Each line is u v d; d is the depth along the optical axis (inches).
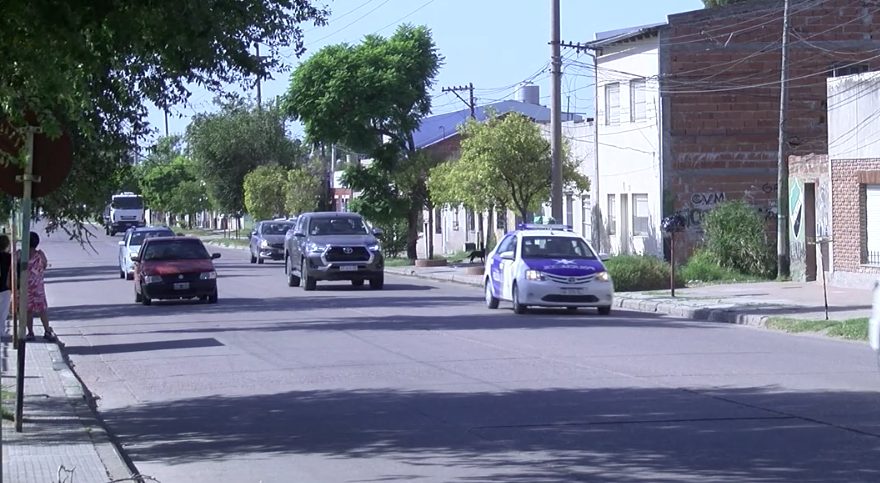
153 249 1264.8
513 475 380.8
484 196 1596.9
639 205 1707.7
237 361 715.4
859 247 1215.6
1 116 402.3
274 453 434.9
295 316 1034.7
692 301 1095.0
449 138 2672.2
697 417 482.3
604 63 1780.3
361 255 1403.8
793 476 369.4
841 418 476.1
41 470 390.0
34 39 349.7
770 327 894.4
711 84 1627.7
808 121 1636.3
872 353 711.1
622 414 492.7
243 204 3184.1
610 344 762.2
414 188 2074.3
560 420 482.3
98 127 550.9
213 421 510.9
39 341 838.5
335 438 460.4
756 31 1635.1
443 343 780.0
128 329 963.3
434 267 1887.3
